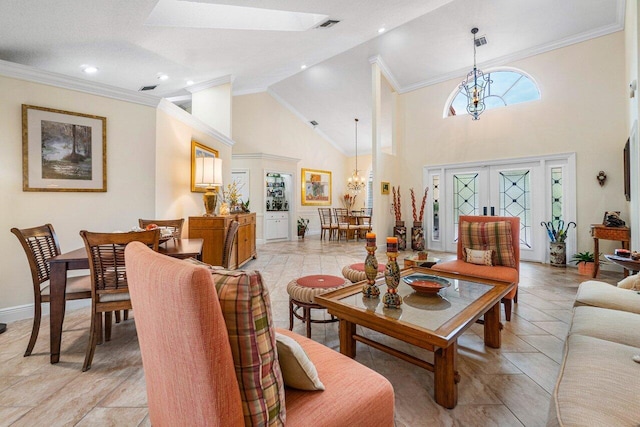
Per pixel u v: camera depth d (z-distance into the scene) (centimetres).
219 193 509
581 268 418
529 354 199
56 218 271
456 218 606
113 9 243
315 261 514
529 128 511
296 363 92
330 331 240
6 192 249
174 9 298
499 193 550
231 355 71
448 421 138
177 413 80
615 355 116
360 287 212
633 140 336
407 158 669
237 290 72
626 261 208
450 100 609
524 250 523
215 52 397
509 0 407
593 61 450
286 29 377
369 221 855
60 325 188
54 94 268
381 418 100
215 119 546
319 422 85
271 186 788
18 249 254
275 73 608
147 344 88
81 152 282
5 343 212
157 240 191
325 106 806
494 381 169
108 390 161
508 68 534
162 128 347
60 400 153
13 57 308
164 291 72
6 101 247
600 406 88
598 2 402
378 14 389
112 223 301
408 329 144
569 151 471
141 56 349
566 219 477
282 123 842
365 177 1041
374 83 571
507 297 248
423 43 513
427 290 188
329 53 548
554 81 485
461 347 209
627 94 400
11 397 154
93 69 369
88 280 215
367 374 108
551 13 426
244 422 73
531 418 140
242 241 473
